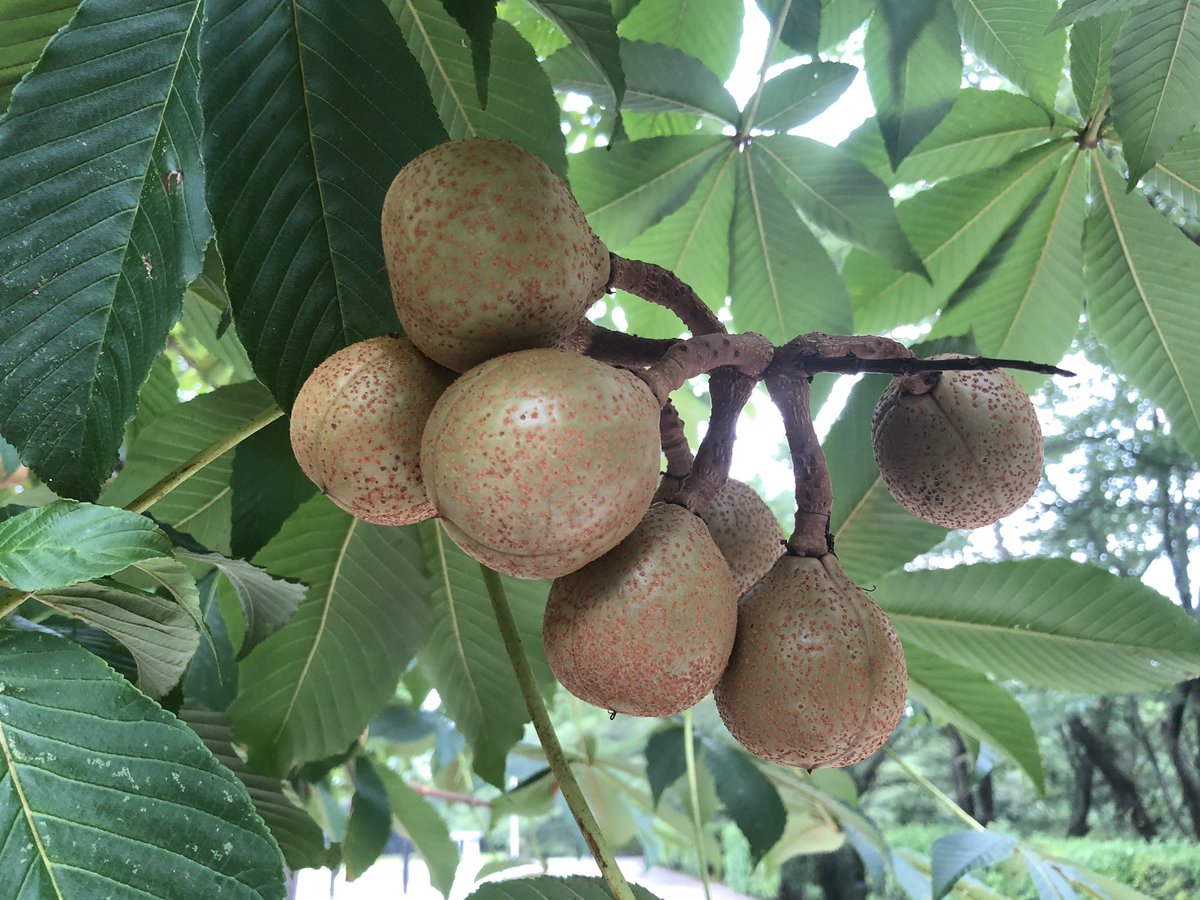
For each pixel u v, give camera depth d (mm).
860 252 351
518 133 240
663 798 543
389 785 451
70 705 153
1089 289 322
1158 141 209
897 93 297
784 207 332
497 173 153
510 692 322
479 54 175
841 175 321
